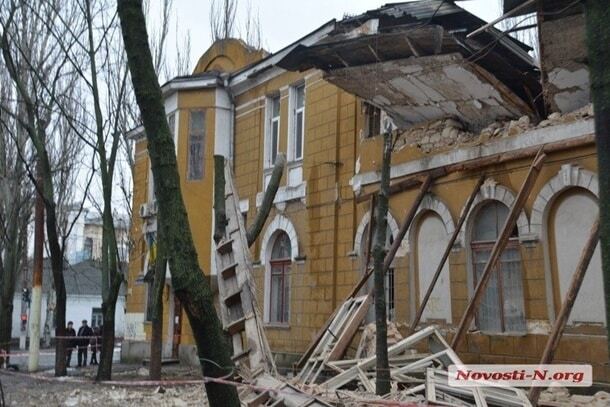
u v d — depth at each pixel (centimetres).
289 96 1686
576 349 956
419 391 796
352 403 723
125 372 1655
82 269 4394
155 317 1345
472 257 1160
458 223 1111
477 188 1119
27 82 1381
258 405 733
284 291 1631
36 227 1658
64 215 2281
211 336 357
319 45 1130
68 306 4181
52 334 3541
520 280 1075
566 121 1008
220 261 968
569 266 1000
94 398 1079
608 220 228
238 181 1830
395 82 1177
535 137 1049
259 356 837
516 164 1087
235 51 2056
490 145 1123
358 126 1456
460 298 1155
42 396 1103
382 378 749
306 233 1554
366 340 1102
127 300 2267
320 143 1552
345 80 1205
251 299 910
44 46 1658
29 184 1766
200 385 1209
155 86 367
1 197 1702
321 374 1017
